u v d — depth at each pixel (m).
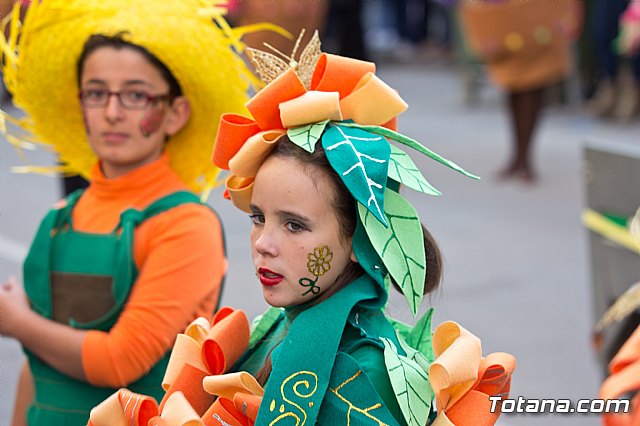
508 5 8.14
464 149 10.02
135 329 2.62
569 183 8.75
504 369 1.95
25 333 2.68
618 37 10.93
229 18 8.45
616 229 3.46
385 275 1.93
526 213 7.92
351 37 11.16
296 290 1.85
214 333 2.02
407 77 14.84
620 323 3.34
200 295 2.68
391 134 1.90
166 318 2.63
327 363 1.79
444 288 6.20
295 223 1.84
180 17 2.79
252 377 1.86
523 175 8.77
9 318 2.68
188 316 2.66
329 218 1.83
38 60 2.89
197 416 1.84
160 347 2.63
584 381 4.88
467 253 6.93
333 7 10.98
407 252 1.84
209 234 2.74
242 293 5.94
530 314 5.77
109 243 2.72
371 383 1.80
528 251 6.96
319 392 1.78
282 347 1.84
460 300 6.00
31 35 2.87
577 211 7.96
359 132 1.86
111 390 2.68
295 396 1.78
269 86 1.92
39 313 2.76
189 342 2.05
